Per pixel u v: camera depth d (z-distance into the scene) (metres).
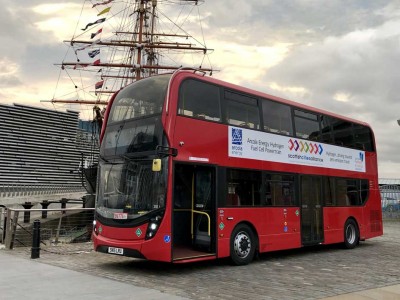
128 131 10.48
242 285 8.53
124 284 8.31
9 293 7.51
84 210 16.03
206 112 10.71
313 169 14.05
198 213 10.83
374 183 17.38
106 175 10.59
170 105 9.86
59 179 47.53
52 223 16.84
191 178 11.06
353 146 16.33
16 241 14.44
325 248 15.68
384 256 13.48
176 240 10.64
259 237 11.71
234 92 11.66
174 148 9.70
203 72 11.29
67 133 49.03
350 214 15.55
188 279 9.12
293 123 13.53
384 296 7.70
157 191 9.49
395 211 29.81
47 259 11.48
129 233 9.60
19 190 36.69
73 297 7.22
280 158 12.79
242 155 11.52
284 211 12.63
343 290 8.16
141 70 46.16
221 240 10.59
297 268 10.89
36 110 46.03
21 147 44.22
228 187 10.98
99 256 12.25
